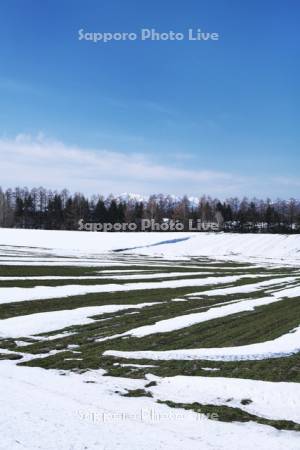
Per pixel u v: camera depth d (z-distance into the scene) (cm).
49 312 2328
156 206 15638
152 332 1928
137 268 5312
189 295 3167
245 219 14700
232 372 1351
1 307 2398
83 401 1040
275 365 1430
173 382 1223
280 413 1028
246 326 2116
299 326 2136
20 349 1625
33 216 16262
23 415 906
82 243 9669
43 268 4741
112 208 15188
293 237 10356
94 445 787
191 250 9131
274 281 4297
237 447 825
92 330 1972
